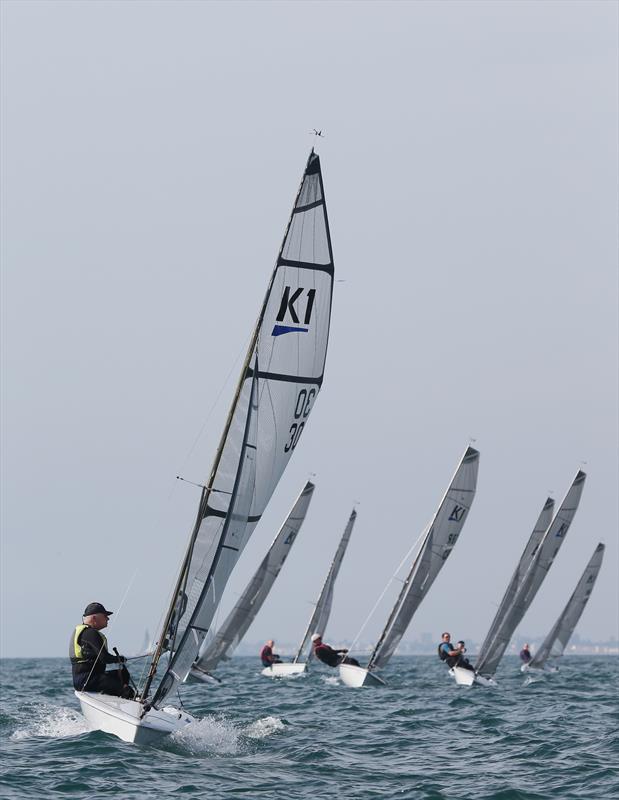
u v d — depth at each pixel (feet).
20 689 488.44
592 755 229.86
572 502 541.34
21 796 173.99
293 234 263.08
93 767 198.80
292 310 264.11
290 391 265.95
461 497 497.05
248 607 527.81
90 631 237.25
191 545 244.01
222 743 238.27
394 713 337.93
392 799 180.86
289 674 632.79
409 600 497.05
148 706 228.63
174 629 238.68
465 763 223.30
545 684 544.21
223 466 248.52
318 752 230.89
